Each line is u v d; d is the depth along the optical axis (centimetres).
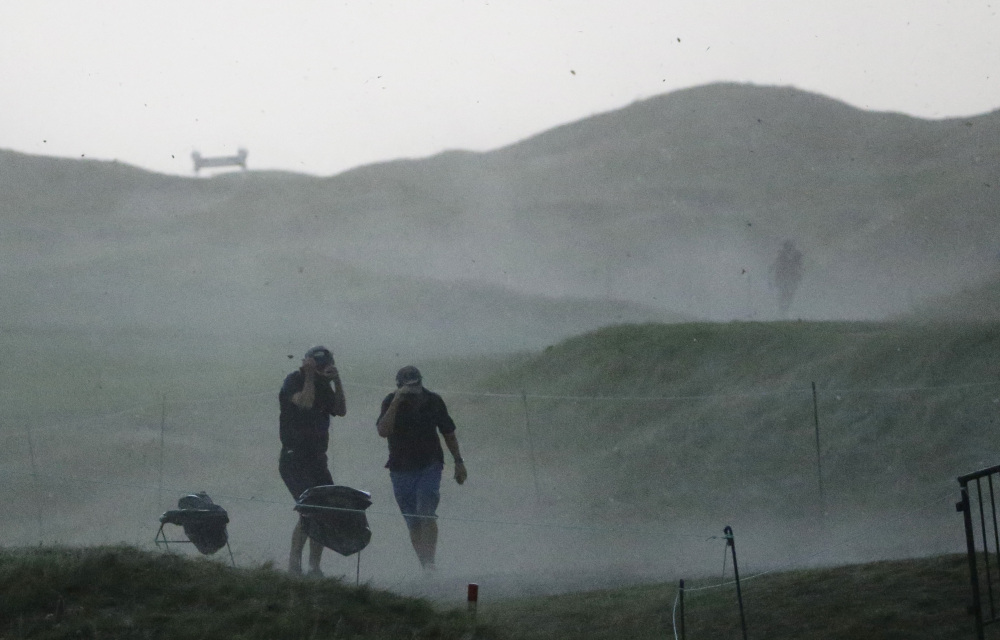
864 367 5406
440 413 3684
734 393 5644
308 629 2317
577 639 2405
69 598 2370
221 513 3309
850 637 2188
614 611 2639
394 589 3147
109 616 2283
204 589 2475
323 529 3216
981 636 1992
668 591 2811
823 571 2750
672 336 6800
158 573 2531
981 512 2080
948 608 2280
